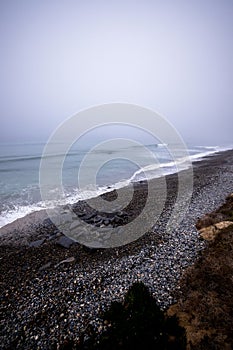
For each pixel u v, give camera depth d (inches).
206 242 431.8
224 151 2556.6
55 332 254.4
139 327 224.1
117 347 215.8
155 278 338.6
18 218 677.3
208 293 280.7
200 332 221.5
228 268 326.3
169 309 267.0
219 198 754.2
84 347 229.6
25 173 1322.6
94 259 417.7
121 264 390.0
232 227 444.8
